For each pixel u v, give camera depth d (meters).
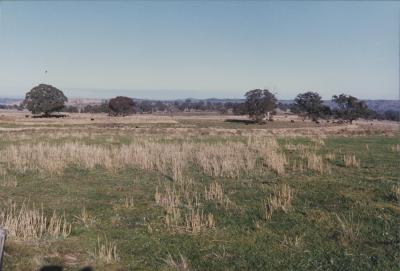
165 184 16.77
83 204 13.65
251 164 20.27
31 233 10.15
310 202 13.42
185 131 52.59
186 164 20.88
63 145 28.61
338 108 107.31
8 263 8.39
